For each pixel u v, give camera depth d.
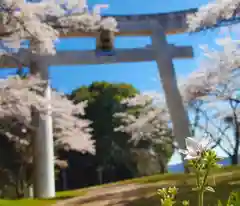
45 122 17.16
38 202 13.52
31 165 20.08
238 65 14.29
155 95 26.33
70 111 18.12
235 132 25.78
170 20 18.56
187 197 9.95
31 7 11.50
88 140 23.22
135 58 18.03
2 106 13.53
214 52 14.43
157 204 10.32
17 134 19.25
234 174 13.20
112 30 15.98
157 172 31.05
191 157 1.71
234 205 2.06
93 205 12.00
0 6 10.98
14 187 23.58
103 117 29.11
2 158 20.84
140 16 18.55
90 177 28.72
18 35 11.95
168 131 28.69
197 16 12.79
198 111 25.95
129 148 28.97
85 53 17.55
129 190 14.07
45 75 17.08
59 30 14.44
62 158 28.17
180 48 18.55
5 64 16.17
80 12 13.09
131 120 27.91
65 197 14.97
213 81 15.89
